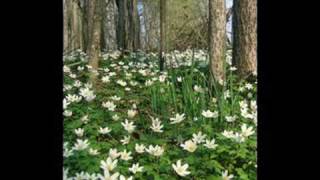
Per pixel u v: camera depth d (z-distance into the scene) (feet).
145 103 4.47
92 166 2.31
